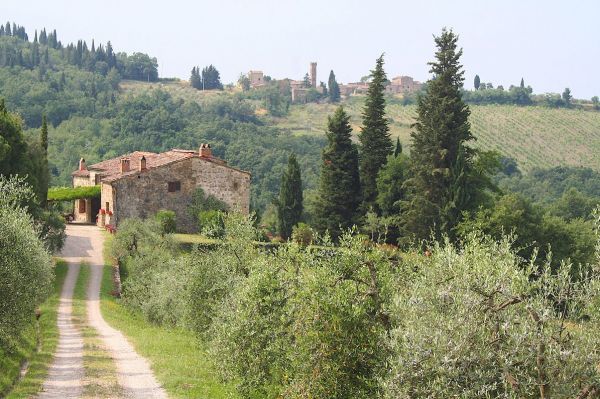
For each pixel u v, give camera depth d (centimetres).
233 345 2142
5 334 2392
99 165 8769
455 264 1557
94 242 6838
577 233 6197
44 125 6600
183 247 6034
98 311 4466
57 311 4325
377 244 2036
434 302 1471
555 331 1412
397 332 1470
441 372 1363
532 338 1373
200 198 7425
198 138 15025
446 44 6781
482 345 1388
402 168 7344
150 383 2380
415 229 6531
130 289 4800
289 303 1980
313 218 7775
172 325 3869
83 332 3616
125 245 5878
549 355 1354
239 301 2189
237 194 7631
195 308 2992
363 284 1870
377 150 7556
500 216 5975
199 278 2988
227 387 2352
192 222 7369
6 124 5172
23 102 18125
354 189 7494
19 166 5194
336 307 1722
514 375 1376
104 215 7625
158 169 7306
